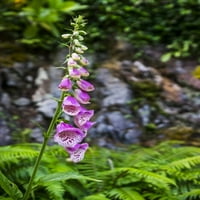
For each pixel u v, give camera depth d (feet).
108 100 11.27
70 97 5.12
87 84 5.14
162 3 16.11
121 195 6.10
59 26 14.15
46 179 5.32
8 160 6.37
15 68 11.79
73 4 12.32
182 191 6.66
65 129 5.10
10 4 14.26
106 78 12.12
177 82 12.41
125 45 13.97
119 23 15.12
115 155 7.45
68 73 5.16
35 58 12.52
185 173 6.76
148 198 6.41
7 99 10.69
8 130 9.58
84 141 9.62
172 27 15.07
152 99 11.52
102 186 6.54
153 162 7.20
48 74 11.85
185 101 11.63
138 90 11.81
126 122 10.47
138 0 16.08
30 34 12.38
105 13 15.48
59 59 12.71
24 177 6.31
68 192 6.36
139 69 12.75
